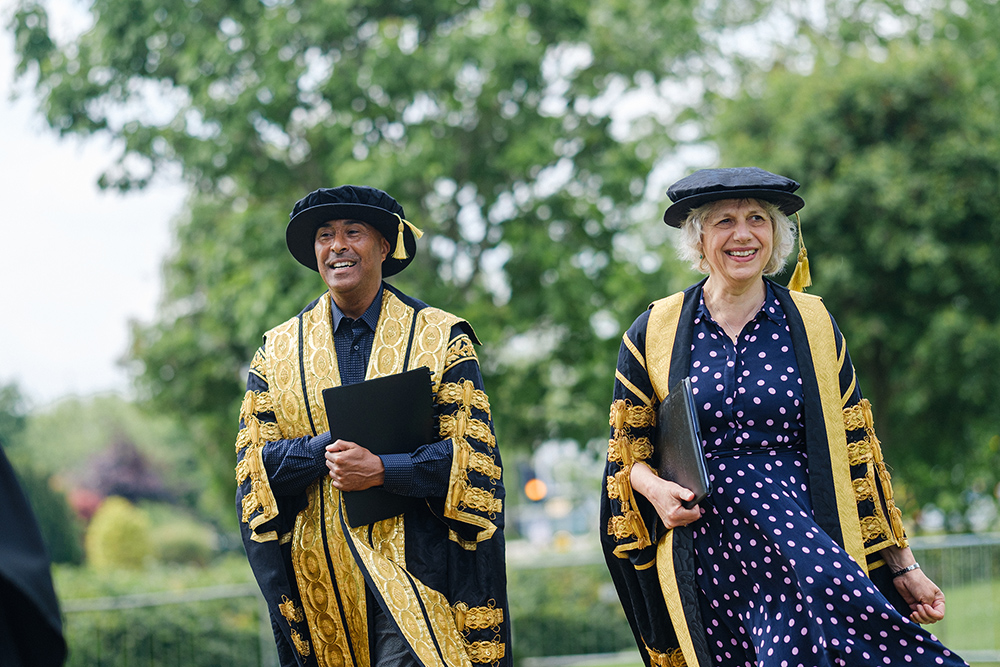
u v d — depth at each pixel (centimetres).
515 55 1227
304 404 363
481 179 1346
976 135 1307
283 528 363
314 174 1322
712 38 1620
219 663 1009
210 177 1281
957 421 1467
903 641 310
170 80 1343
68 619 955
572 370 1410
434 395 365
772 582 330
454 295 1297
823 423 340
